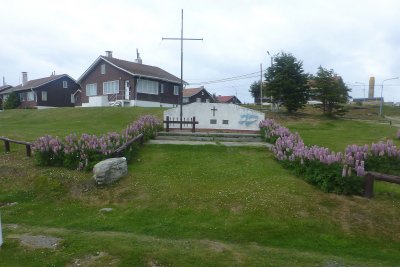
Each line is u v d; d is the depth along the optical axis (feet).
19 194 34.45
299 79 91.71
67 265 21.84
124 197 32.89
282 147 43.78
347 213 29.19
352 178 32.37
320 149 37.76
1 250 23.67
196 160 42.73
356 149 40.24
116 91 134.72
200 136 55.21
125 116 86.99
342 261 23.22
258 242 25.75
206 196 32.07
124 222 28.58
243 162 42.04
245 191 32.65
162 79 137.80
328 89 91.66
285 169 39.14
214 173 37.96
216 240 25.86
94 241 24.66
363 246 25.52
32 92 172.04
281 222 28.04
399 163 38.29
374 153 39.29
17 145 51.39
